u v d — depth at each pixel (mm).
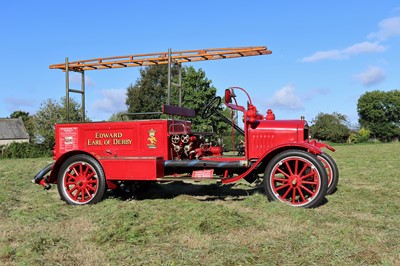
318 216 5066
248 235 4254
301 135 6238
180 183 8953
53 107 44969
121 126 6812
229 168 6344
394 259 3447
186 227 4562
